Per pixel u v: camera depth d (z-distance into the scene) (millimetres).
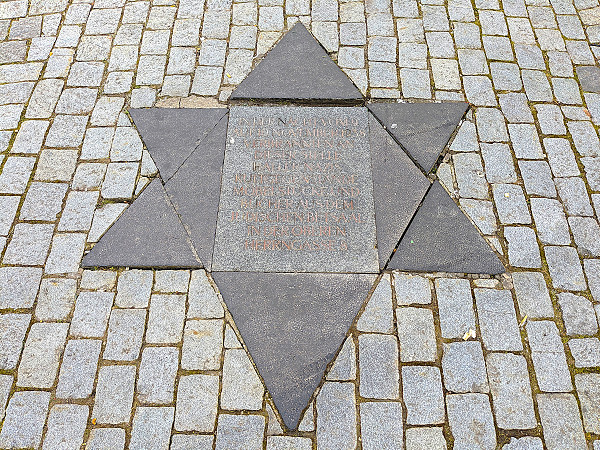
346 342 1493
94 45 2021
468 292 1560
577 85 1931
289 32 2047
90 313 1537
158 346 1495
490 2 2131
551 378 1457
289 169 1721
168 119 1841
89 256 1609
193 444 1391
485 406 1425
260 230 1625
